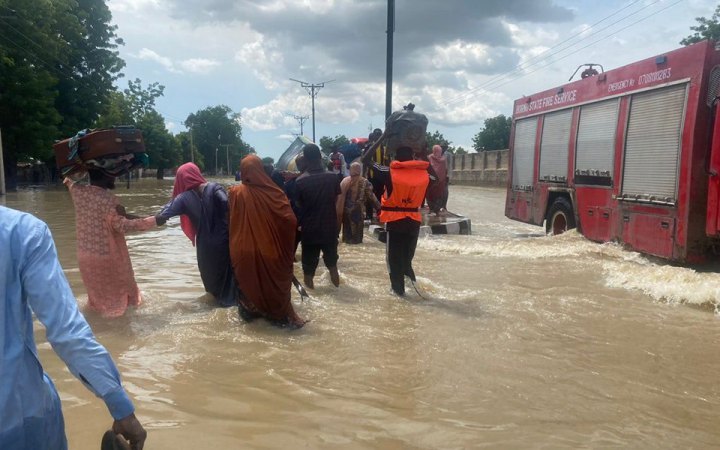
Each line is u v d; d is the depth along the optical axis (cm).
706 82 771
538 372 435
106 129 565
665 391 404
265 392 390
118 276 580
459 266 888
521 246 1039
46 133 3594
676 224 809
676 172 811
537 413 363
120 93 6569
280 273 538
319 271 852
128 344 489
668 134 833
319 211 704
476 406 372
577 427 345
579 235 1091
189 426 336
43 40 3525
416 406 371
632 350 490
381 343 500
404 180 670
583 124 1081
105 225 571
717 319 589
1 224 185
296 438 324
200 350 476
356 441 321
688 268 801
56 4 3838
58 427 201
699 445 325
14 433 181
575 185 1105
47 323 187
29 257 188
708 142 767
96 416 347
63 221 1489
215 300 641
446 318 583
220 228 625
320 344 496
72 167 567
